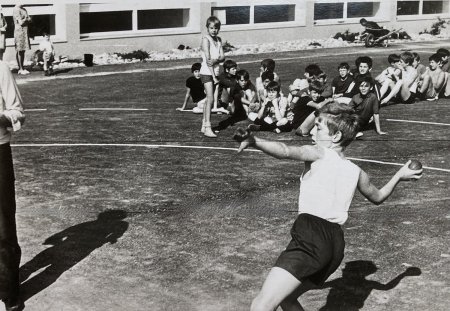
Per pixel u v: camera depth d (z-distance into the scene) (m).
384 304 4.83
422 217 6.71
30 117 11.95
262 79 11.32
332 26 27.42
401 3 29.81
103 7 21.47
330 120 4.05
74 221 6.55
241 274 5.35
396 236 6.18
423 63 20.47
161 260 5.62
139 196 7.36
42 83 16.19
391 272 5.39
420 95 14.45
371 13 28.94
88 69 18.77
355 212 6.85
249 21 25.23
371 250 5.84
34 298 4.94
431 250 5.84
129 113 12.47
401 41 28.20
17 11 17.22
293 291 3.86
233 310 4.75
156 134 10.66
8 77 4.68
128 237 6.13
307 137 10.67
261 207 7.02
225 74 12.44
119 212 6.82
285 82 16.48
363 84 10.74
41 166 8.60
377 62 20.75
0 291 4.70
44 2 19.89
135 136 10.48
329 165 4.02
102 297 4.95
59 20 20.27
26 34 17.52
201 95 12.61
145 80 16.81
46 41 17.47
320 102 10.81
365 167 8.70
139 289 5.08
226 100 12.57
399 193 7.53
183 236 6.16
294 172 8.46
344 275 5.32
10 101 4.68
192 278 5.27
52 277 5.29
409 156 9.34
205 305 4.83
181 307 4.79
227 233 6.25
